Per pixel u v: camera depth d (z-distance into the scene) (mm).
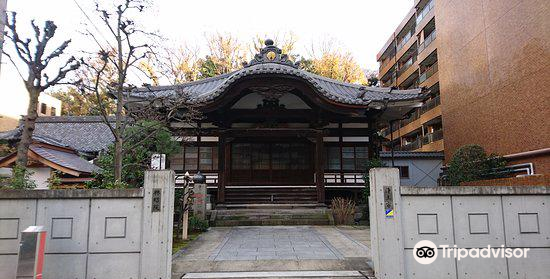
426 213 6324
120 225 6203
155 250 6070
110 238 6164
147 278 5980
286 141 17688
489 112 18094
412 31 35781
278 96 15398
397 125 38188
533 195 6402
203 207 13109
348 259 7430
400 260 6098
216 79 19672
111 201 6262
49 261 6035
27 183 7992
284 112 16438
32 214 6141
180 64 27078
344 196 17141
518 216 6344
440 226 6289
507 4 16578
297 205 15383
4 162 12766
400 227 6195
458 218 6320
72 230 6148
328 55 33062
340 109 15391
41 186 13695
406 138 37781
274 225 13711
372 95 17453
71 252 6090
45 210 6164
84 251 6105
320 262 7246
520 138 15641
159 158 10695
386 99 15203
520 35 15656
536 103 14641
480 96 18938
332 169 17094
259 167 17469
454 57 21812
